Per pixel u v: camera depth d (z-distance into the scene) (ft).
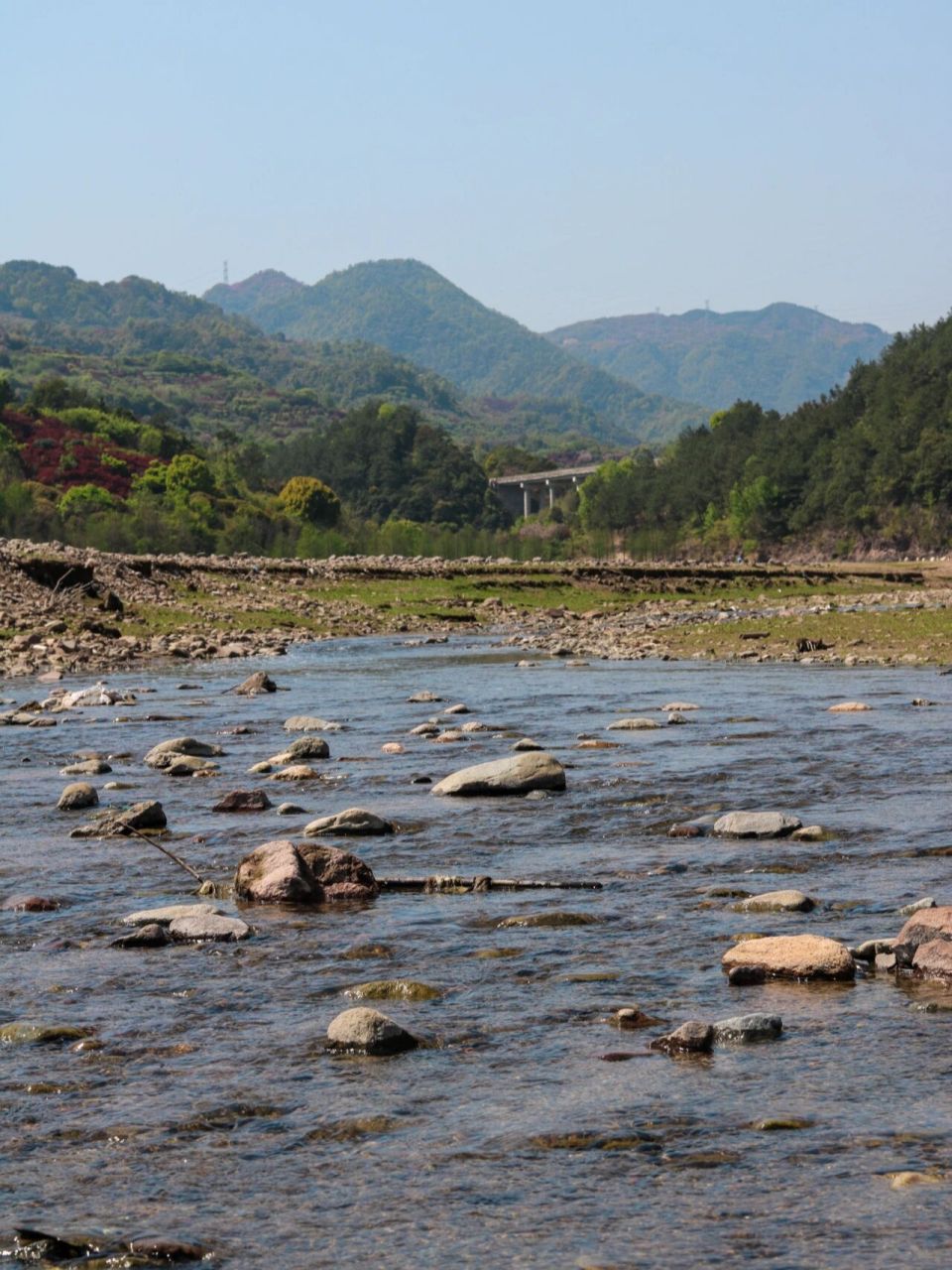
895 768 58.23
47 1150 21.04
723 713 82.33
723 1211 18.21
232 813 52.08
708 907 35.42
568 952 31.35
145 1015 27.50
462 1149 20.54
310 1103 22.53
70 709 93.40
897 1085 22.25
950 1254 16.85
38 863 43.39
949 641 132.36
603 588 271.28
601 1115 21.54
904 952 29.37
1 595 169.78
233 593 211.00
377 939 33.09
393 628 193.98
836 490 643.86
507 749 68.85
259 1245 17.80
